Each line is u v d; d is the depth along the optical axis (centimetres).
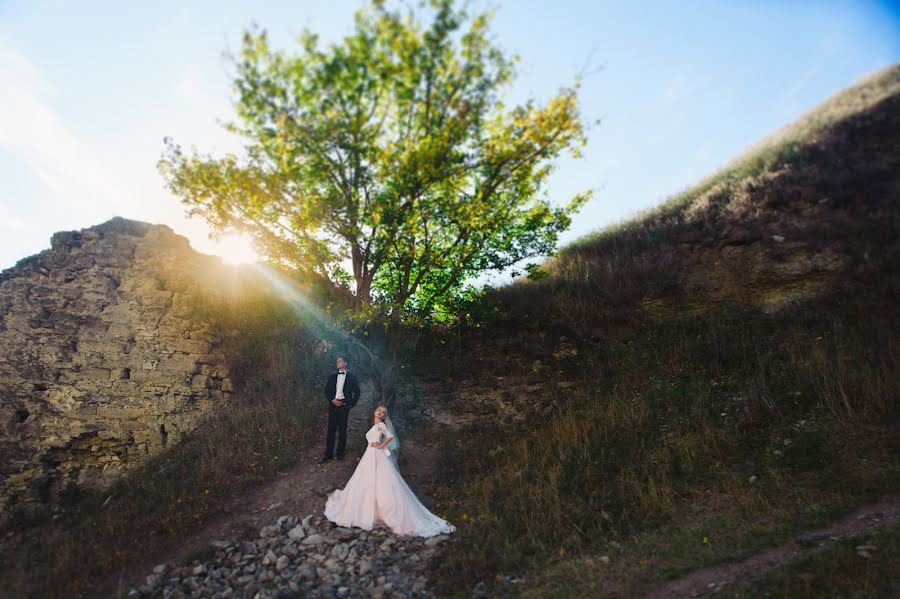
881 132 1897
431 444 1014
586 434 891
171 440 1072
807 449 752
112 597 631
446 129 854
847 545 545
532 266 1116
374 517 753
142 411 1091
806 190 1606
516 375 1159
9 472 1009
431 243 1013
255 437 1011
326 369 1238
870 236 1326
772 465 744
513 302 1415
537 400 1073
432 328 1258
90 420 1067
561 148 912
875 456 710
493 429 1021
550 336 1255
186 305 1198
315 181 898
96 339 1127
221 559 691
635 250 1648
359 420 1094
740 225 1566
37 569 714
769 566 543
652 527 671
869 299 1111
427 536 719
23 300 1140
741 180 1928
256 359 1230
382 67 805
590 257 1688
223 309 1271
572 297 1391
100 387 1094
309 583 628
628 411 938
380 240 952
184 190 930
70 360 1103
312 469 914
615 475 789
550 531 683
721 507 683
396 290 1074
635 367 1098
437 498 837
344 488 840
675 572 567
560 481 777
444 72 846
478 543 677
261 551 707
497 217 983
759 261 1370
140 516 816
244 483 880
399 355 1147
